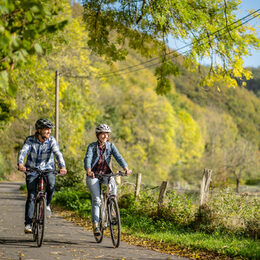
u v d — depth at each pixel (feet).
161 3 53.52
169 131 320.70
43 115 151.12
